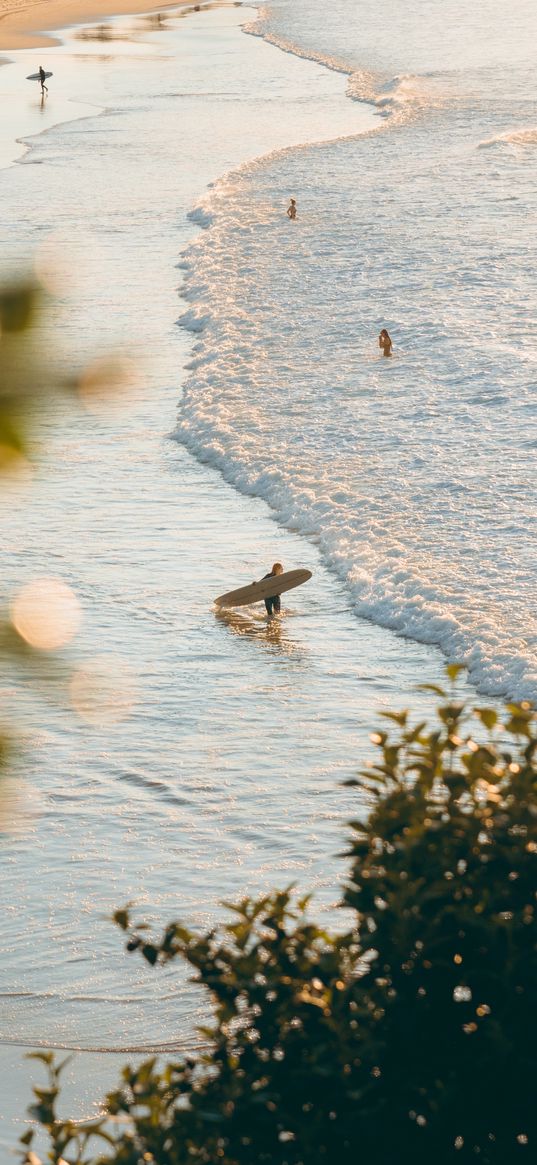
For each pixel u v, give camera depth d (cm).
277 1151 2133
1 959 6356
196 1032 5778
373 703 8688
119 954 6362
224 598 9950
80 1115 5228
